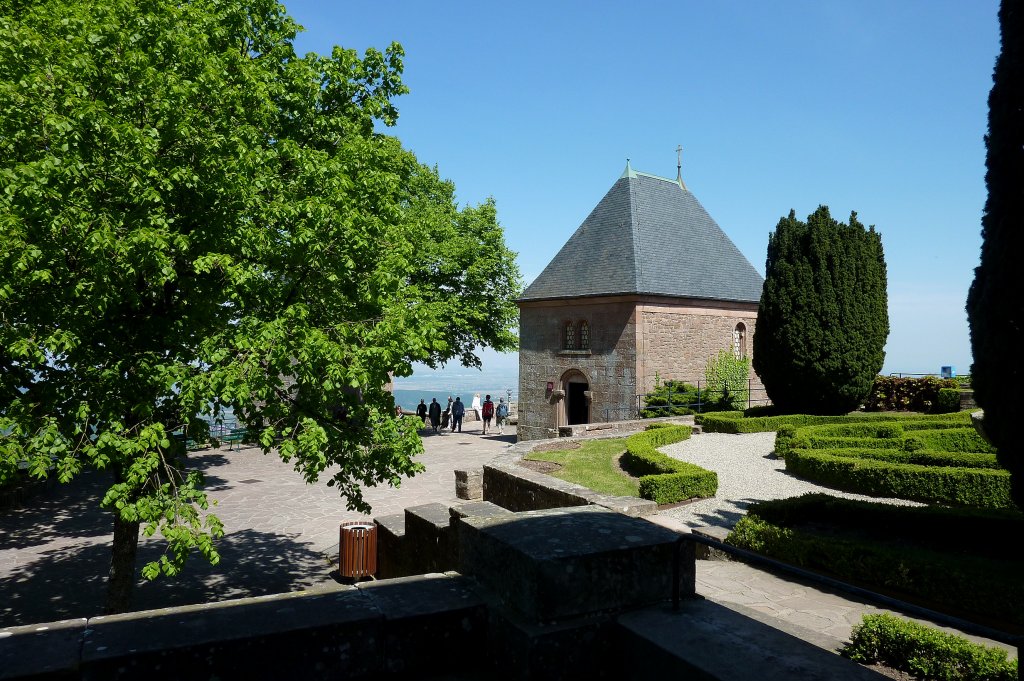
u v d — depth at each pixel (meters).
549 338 31.81
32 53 7.46
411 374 9.50
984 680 4.54
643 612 3.12
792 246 22.33
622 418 28.61
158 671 2.65
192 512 7.61
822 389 22.02
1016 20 6.70
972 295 7.16
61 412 7.79
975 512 8.26
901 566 6.67
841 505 9.08
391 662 3.06
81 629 2.81
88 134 7.20
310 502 17.53
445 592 3.37
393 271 9.52
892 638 5.04
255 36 10.55
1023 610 5.73
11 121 7.05
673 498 11.83
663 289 28.89
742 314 32.75
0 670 2.48
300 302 9.05
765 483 13.54
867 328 21.86
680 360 29.78
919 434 15.20
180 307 8.92
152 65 8.17
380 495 18.25
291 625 2.90
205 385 7.44
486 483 14.57
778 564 2.97
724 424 21.23
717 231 35.09
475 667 3.23
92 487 19.94
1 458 6.66
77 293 7.08
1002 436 6.70
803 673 2.49
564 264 32.47
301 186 9.20
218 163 7.80
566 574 3.01
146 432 7.18
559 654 2.94
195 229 8.15
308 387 9.21
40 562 12.65
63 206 6.87
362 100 11.41
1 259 6.50
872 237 22.14
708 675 2.51
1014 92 6.64
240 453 25.81
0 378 7.64
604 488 13.16
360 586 3.45
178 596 10.84
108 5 8.12
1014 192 6.61
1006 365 6.62
